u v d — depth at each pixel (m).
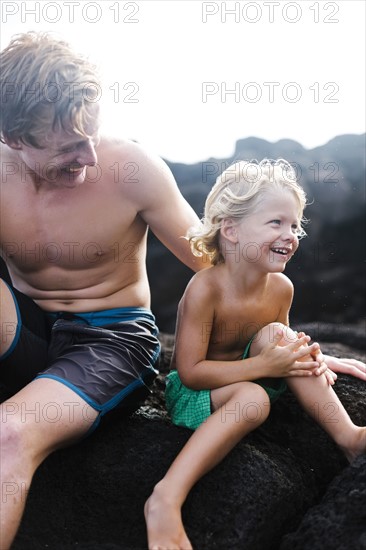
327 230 5.76
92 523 2.41
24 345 2.46
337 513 2.21
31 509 2.38
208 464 2.29
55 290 2.60
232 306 2.50
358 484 2.23
